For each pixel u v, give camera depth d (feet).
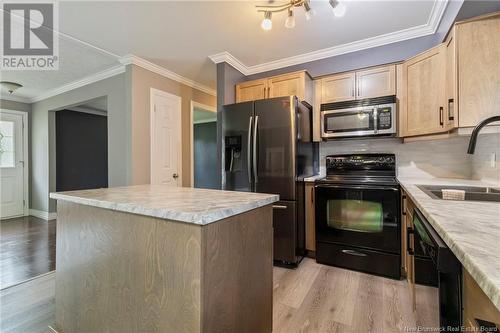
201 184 22.63
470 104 5.64
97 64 10.56
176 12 7.06
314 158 10.19
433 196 4.53
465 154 7.92
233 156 9.05
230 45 9.05
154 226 3.30
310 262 8.50
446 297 2.51
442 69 6.50
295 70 10.36
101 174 18.70
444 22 7.03
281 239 8.16
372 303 6.05
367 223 7.55
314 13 6.32
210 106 14.35
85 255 4.30
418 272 5.56
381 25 7.79
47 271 7.89
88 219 4.23
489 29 5.48
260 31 8.12
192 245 2.94
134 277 3.54
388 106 7.93
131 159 9.97
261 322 4.01
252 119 8.51
